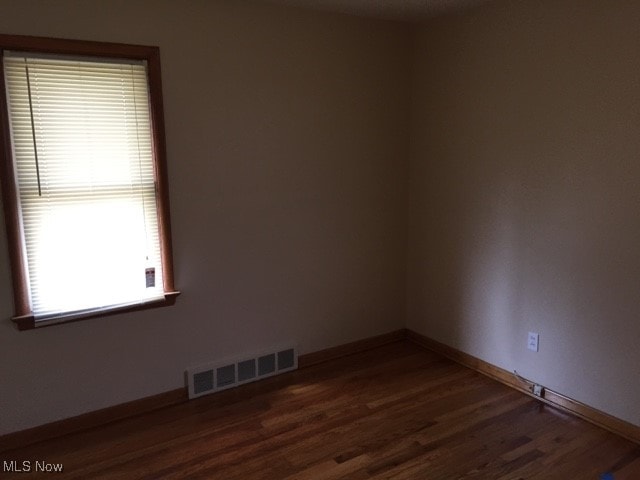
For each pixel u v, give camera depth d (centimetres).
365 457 253
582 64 265
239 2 294
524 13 290
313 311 357
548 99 284
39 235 258
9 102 241
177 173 290
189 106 288
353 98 348
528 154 298
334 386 329
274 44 310
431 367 356
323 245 353
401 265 397
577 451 257
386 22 353
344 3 307
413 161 381
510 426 280
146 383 299
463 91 334
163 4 271
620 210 258
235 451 260
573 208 279
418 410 298
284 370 349
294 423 285
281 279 339
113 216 276
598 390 279
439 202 363
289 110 322
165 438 272
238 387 329
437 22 346
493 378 338
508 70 303
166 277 295
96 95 261
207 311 313
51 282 264
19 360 261
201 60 287
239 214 315
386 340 399
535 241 301
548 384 305
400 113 373
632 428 265
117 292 283
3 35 234
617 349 267
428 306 386
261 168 318
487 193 327
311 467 246
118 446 265
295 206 336
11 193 245
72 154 259
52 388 272
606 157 260
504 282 324
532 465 246
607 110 257
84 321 275
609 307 268
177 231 295
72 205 264
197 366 314
